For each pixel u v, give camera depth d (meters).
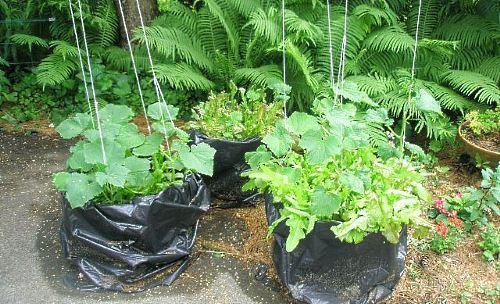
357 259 2.27
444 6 4.14
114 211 2.39
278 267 2.45
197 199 2.66
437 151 3.70
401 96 3.67
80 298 2.42
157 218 2.46
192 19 4.40
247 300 2.42
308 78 3.52
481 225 2.89
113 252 2.45
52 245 2.79
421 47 3.82
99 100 4.25
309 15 4.16
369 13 3.81
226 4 4.37
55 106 4.38
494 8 4.02
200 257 2.70
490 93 3.56
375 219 2.16
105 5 4.68
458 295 2.44
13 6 4.49
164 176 2.64
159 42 3.95
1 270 2.59
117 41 4.88
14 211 3.10
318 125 2.49
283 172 2.38
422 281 2.52
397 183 2.40
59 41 4.20
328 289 2.36
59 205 3.17
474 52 4.00
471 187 3.19
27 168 3.63
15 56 4.46
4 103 4.44
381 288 2.36
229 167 3.02
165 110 2.67
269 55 4.17
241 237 2.86
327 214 2.14
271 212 2.57
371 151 2.56
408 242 2.74
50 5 4.39
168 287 2.50
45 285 2.50
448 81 3.92
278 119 3.11
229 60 4.04
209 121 3.10
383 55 4.01
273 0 4.27
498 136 3.46
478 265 2.62
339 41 3.91
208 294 2.46
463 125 3.60
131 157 2.47
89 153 2.38
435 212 2.93
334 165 2.46
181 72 3.92
